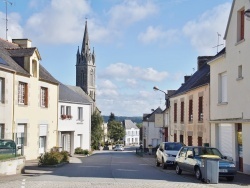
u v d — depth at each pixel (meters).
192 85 29.27
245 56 18.62
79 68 125.94
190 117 29.17
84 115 44.47
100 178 16.31
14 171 17.86
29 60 27.55
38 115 29.31
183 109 31.77
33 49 28.03
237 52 19.61
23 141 27.14
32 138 28.27
